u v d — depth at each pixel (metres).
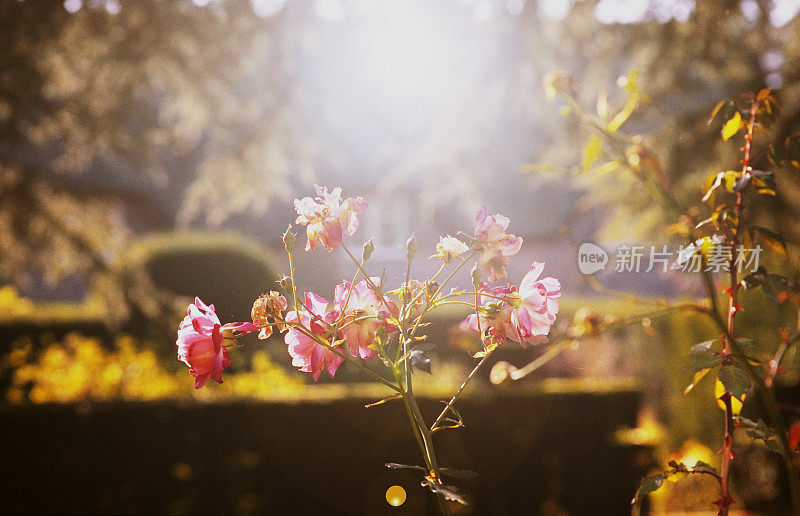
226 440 4.94
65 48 8.09
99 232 8.46
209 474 4.92
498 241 1.11
